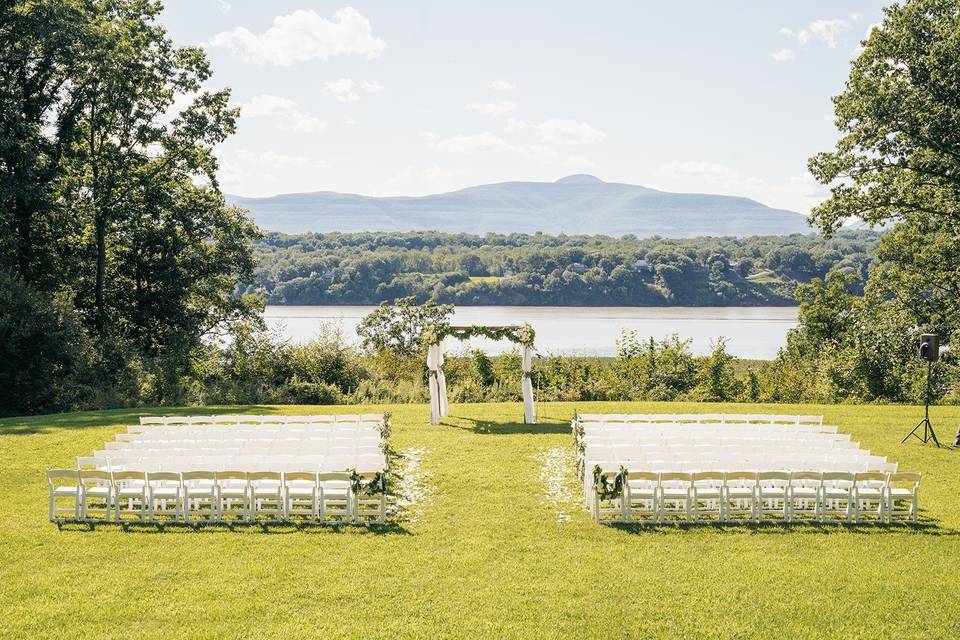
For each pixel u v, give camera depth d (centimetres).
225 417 2181
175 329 4025
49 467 1816
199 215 4200
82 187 3691
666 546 1327
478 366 3494
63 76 3500
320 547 1307
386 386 3406
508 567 1222
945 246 3688
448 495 1638
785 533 1401
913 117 2589
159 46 3781
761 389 3344
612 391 3353
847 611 1070
